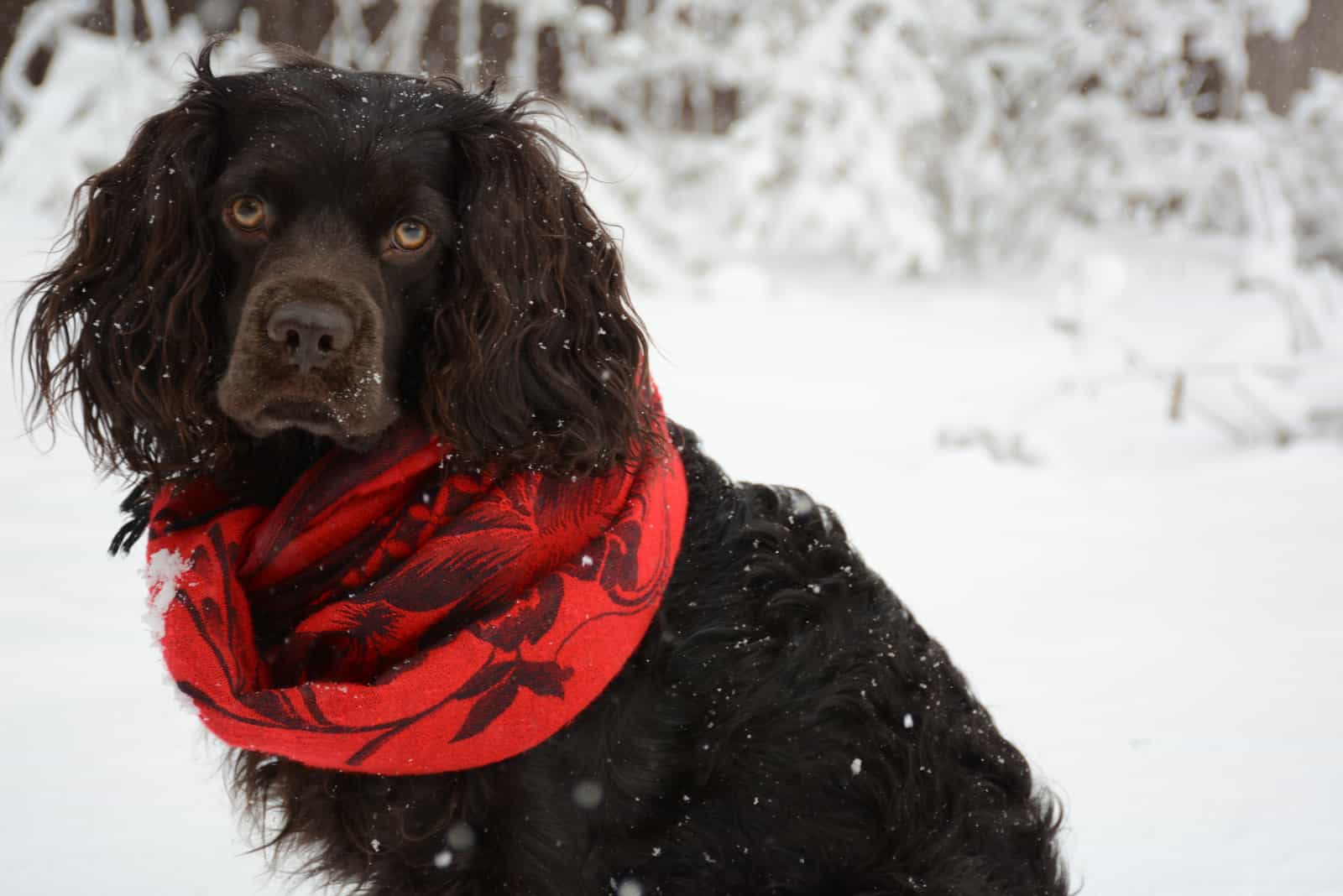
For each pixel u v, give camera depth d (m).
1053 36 12.41
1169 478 6.50
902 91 11.45
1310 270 12.55
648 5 12.20
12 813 2.96
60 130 9.84
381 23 11.33
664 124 12.09
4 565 4.69
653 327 9.55
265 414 2.01
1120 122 12.58
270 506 2.31
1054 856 2.59
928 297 11.33
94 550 4.92
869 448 6.70
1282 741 3.46
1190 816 3.02
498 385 2.17
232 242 2.13
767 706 2.40
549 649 2.11
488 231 2.17
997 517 5.73
